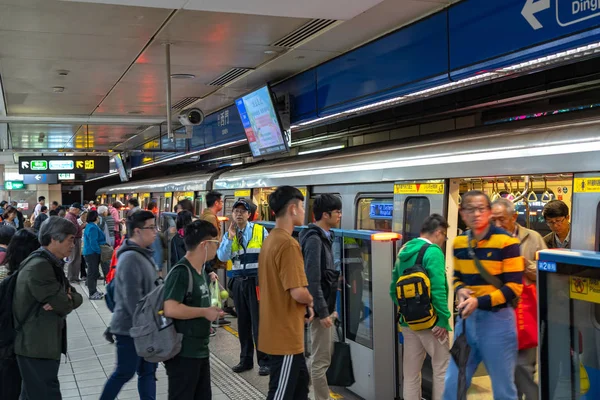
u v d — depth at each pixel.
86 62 8.01
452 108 7.69
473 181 5.87
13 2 5.40
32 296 4.06
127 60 7.94
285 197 3.73
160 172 26.45
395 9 5.78
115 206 14.68
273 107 8.56
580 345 2.96
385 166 6.29
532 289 4.26
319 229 4.58
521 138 4.78
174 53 7.57
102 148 21.48
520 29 4.76
